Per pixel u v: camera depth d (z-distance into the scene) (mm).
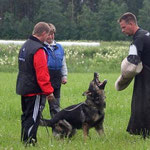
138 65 10859
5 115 15750
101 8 128000
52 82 12703
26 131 10305
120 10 126938
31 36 10336
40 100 10320
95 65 46531
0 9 138625
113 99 19719
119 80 11312
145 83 11039
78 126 11617
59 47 13023
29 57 10070
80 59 48906
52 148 10031
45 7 126750
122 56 49281
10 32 120750
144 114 11062
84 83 28000
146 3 125688
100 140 11164
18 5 138125
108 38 123688
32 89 10164
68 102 18641
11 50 54094
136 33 11086
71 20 134500
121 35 121312
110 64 46406
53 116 12727
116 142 10828
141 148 9836
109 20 124312
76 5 147250
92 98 11297
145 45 10914
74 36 125688
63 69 13297
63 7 149500
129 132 11453
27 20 124188
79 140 11453
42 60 9984
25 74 10188
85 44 69000
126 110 16703
